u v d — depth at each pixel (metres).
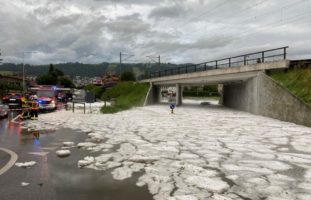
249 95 31.44
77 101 56.97
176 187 7.00
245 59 30.56
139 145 12.34
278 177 7.80
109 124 20.27
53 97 35.25
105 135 15.13
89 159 9.60
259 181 7.46
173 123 21.25
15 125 19.20
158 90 58.28
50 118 24.39
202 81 40.72
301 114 19.92
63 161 9.40
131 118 25.28
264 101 26.70
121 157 10.06
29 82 119.94
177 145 12.41
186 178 7.70
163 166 8.91
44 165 8.87
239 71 30.94
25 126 18.66
